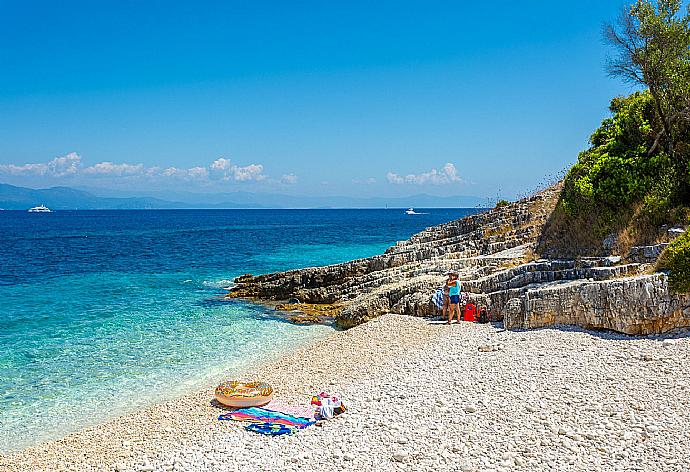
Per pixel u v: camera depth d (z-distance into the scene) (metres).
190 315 32.00
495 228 38.28
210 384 19.62
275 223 176.62
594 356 16.98
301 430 13.94
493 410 13.81
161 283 44.06
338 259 60.50
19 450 14.56
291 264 56.78
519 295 22.75
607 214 26.64
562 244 28.78
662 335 18.03
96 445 14.50
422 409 14.38
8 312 32.00
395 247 45.19
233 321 30.42
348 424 13.95
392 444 12.45
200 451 13.17
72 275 48.38
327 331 27.98
